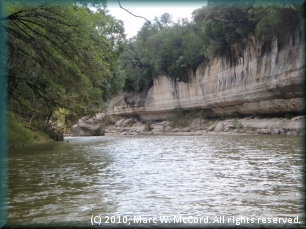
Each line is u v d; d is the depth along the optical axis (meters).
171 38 66.50
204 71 58.28
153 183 9.91
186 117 65.00
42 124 37.72
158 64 68.25
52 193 8.63
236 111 52.31
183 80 64.38
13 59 17.89
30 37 16.86
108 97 45.25
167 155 18.44
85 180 10.55
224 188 9.05
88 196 8.30
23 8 15.34
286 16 35.28
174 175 11.30
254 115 48.16
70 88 20.47
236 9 41.69
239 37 46.41
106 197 8.17
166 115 73.44
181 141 33.69
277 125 40.47
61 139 39.84
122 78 46.94
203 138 38.62
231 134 46.41
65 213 6.80
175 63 64.50
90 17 17.58
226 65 51.25
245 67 46.50
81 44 16.81
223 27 46.22
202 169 12.56
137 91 80.00
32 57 18.06
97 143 32.53
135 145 28.50
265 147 22.17
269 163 13.91
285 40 37.94
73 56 17.45
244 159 15.52
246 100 47.47
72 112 29.27
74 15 16.20
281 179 10.24
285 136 35.25
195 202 7.62
